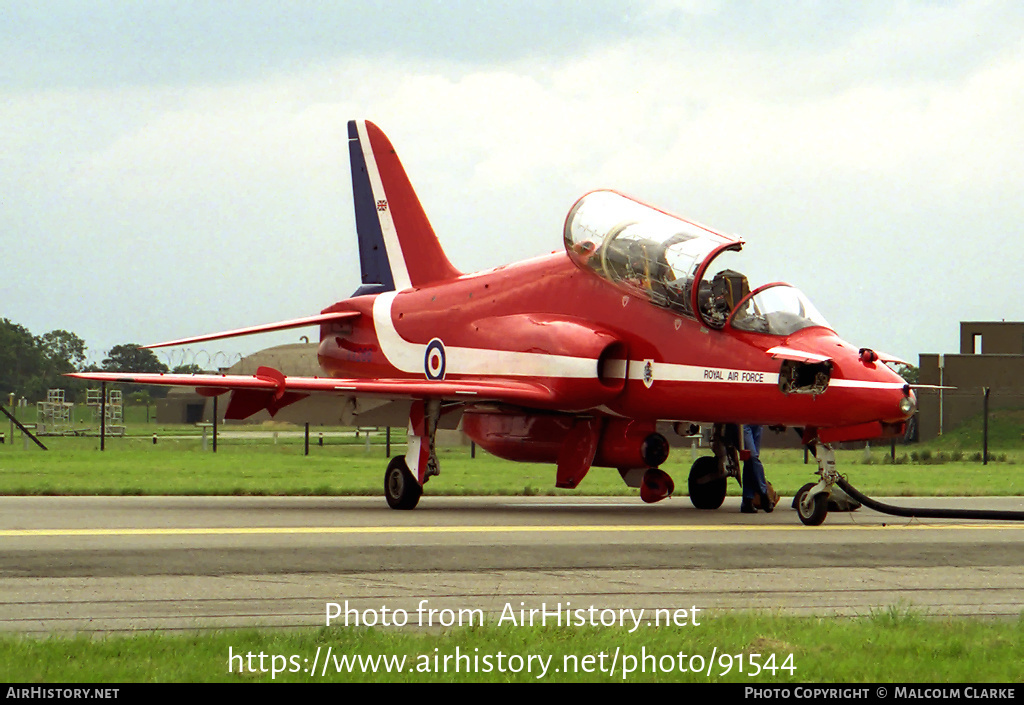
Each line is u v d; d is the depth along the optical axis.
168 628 25.88
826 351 51.03
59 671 21.75
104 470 82.44
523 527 47.50
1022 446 171.75
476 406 62.66
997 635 25.59
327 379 61.12
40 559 35.25
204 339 75.31
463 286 68.69
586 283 60.09
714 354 54.00
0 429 182.38
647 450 59.38
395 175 79.00
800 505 51.12
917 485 77.69
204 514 51.84
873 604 30.06
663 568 35.56
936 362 186.00
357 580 32.41
